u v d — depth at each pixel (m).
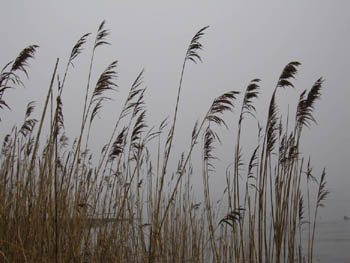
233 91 4.85
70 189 5.39
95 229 5.21
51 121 4.14
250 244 4.82
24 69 4.59
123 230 5.59
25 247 4.05
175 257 6.71
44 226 4.05
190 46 4.91
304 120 5.21
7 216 4.30
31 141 5.79
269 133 5.03
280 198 4.84
